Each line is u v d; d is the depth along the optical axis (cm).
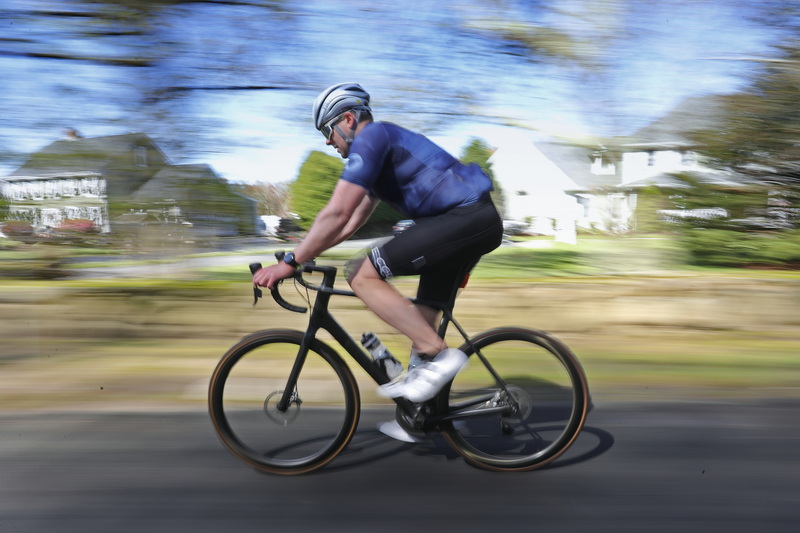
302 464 246
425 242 225
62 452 270
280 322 501
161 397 353
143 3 501
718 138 634
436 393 236
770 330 521
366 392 354
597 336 514
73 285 499
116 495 229
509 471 246
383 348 247
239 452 248
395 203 238
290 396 251
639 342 489
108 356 447
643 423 301
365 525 205
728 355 443
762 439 280
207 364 422
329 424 254
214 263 537
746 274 572
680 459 258
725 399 339
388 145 225
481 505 219
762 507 216
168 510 217
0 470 251
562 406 247
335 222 221
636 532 199
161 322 498
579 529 202
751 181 668
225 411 251
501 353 250
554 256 605
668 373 395
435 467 251
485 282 525
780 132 629
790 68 596
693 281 520
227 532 202
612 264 613
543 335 248
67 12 496
